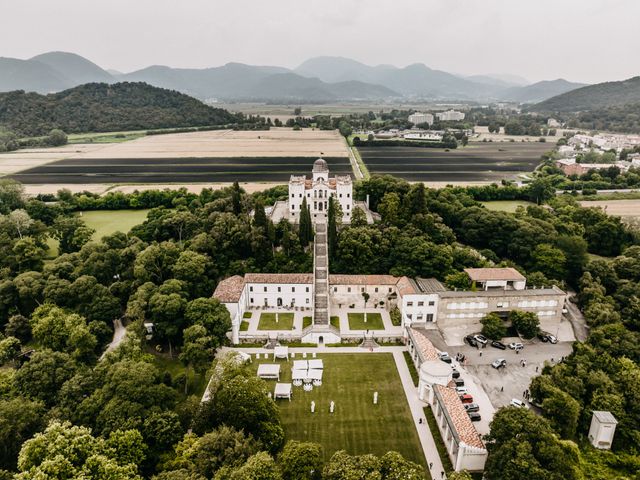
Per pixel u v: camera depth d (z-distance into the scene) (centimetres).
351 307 15025
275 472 6912
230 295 13525
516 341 13100
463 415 9162
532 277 15300
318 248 16812
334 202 18375
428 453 8950
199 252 16050
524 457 7381
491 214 18750
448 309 13562
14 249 15338
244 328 13588
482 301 13538
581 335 13375
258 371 11331
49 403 9294
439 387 10006
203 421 8856
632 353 11231
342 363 11975
